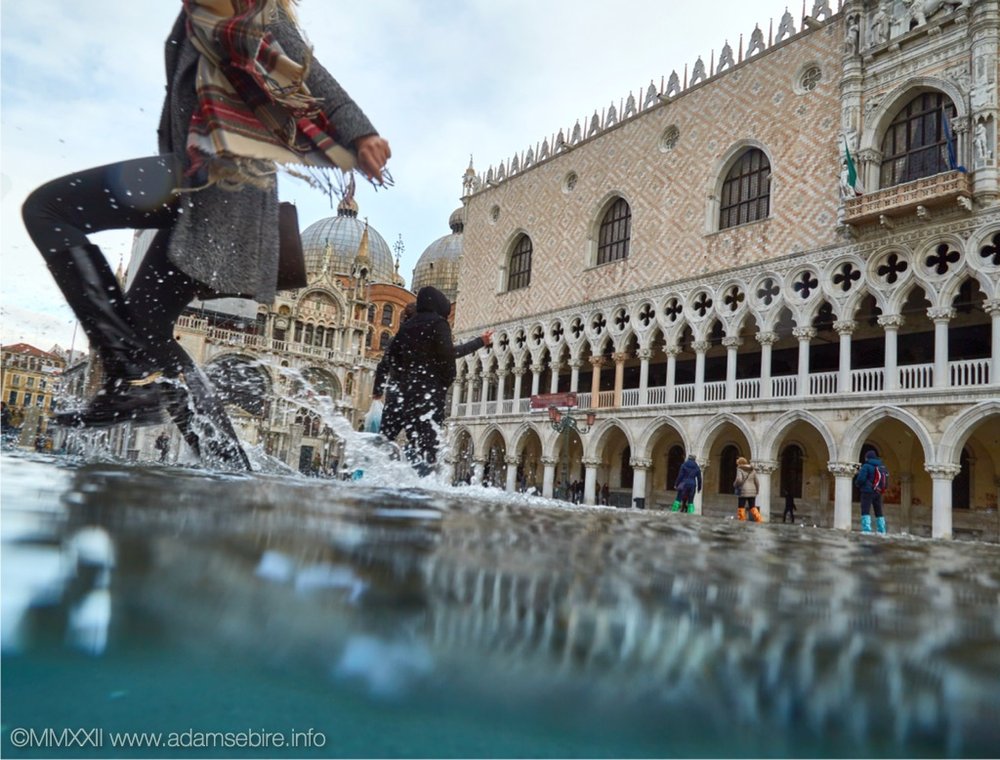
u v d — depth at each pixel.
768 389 30.94
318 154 6.43
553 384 43.31
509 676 1.35
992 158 25.05
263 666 1.32
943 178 25.56
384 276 92.62
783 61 33.00
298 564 2.08
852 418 27.39
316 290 67.00
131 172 6.31
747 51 34.94
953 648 1.74
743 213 34.41
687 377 41.62
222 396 11.98
